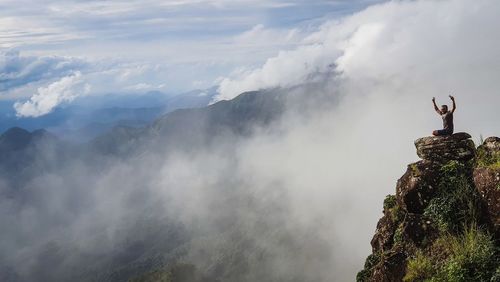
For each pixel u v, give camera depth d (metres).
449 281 11.42
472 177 13.25
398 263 13.06
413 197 13.86
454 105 14.59
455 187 13.30
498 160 12.88
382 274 13.21
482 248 11.66
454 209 12.93
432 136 14.66
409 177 14.24
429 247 12.78
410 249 13.17
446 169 13.66
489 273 11.20
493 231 12.10
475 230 12.20
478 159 13.62
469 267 11.51
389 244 14.34
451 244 12.30
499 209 12.06
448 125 14.60
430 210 13.34
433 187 13.66
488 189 12.45
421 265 12.24
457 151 14.13
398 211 14.45
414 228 13.31
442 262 12.12
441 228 12.83
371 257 14.77
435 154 14.37
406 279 12.41
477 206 12.61
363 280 14.56
